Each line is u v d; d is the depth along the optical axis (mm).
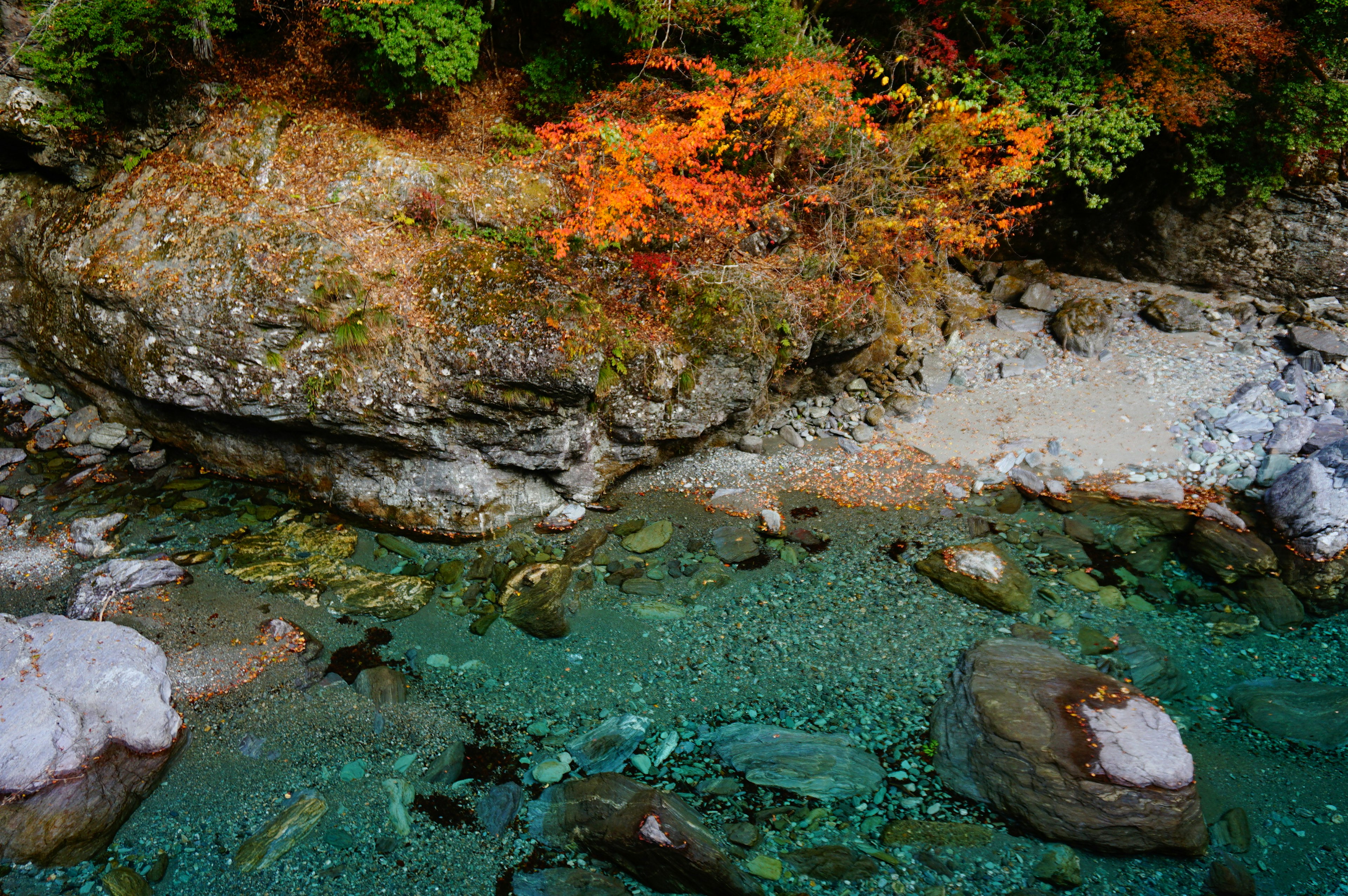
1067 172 11828
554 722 7695
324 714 7641
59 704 6973
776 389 12227
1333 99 10781
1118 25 11086
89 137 10922
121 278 10148
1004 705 7125
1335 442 10211
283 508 10438
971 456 11398
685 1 10000
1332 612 8805
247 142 10727
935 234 11695
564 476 10375
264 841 6555
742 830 6637
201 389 10008
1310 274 12758
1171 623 8727
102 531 9617
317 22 10773
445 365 9367
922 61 11516
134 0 9594
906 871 6332
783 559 9734
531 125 11273
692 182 10047
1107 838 6352
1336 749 7277
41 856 6301
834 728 7641
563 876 6309
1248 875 6242
